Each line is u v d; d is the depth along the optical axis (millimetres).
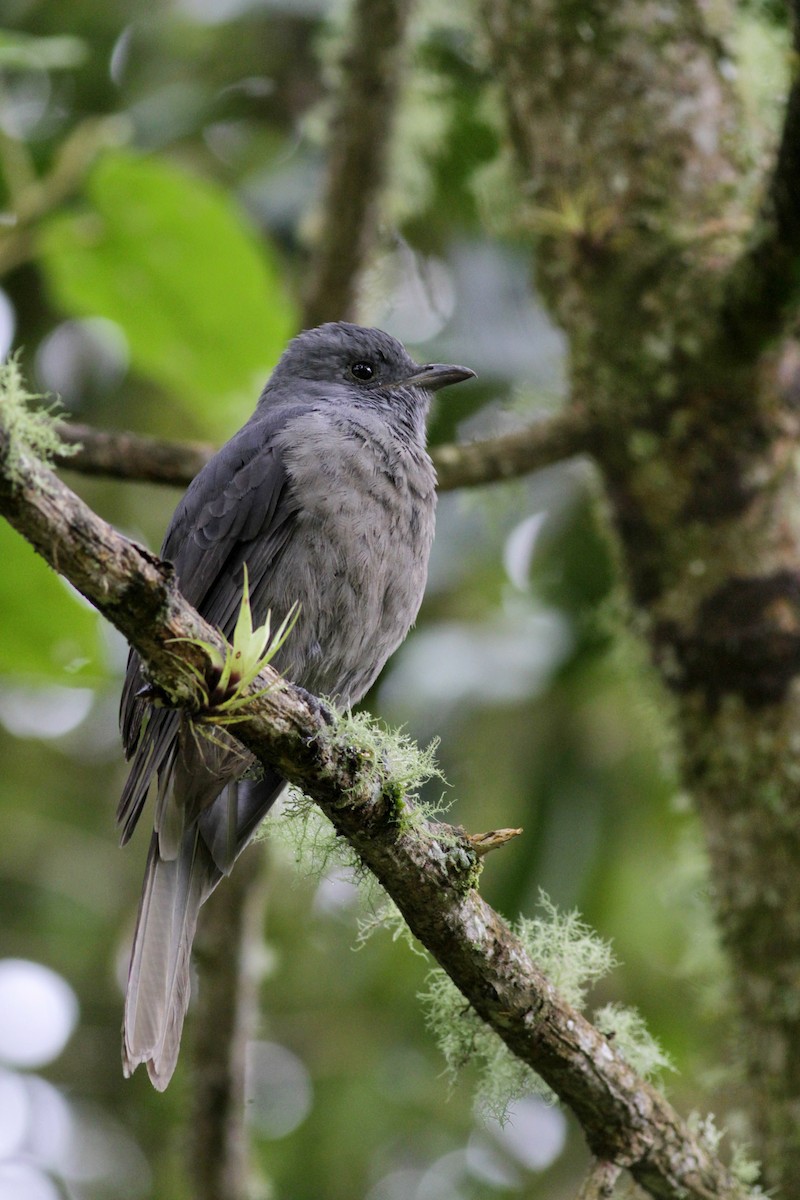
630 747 12367
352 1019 14133
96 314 9234
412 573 9266
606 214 8547
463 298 11922
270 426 9359
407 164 11078
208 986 9141
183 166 13008
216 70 13422
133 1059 7660
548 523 12227
